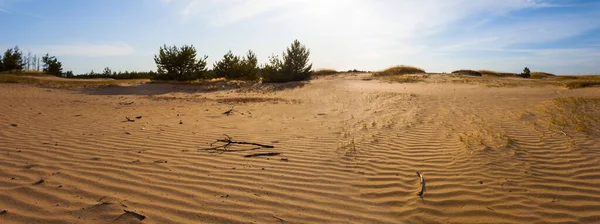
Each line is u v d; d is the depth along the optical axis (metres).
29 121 7.75
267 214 3.41
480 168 4.77
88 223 3.09
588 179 4.30
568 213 3.49
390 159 5.30
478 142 6.11
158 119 8.80
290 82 23.30
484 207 3.65
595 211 3.51
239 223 3.21
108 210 3.34
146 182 4.10
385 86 20.69
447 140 6.44
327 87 20.30
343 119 9.30
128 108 11.26
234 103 13.46
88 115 9.17
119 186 3.94
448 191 4.05
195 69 26.17
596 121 7.69
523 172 4.59
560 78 26.84
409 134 7.08
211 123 8.40
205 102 13.79
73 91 18.62
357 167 4.91
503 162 5.00
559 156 5.21
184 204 3.55
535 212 3.52
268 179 4.34
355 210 3.57
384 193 4.01
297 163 5.03
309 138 6.74
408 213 3.54
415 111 10.50
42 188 3.78
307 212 3.48
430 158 5.32
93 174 4.28
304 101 14.48
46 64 40.69
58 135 6.36
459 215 3.51
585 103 10.50
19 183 3.89
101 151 5.34
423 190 4.09
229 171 4.59
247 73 29.17
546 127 7.26
